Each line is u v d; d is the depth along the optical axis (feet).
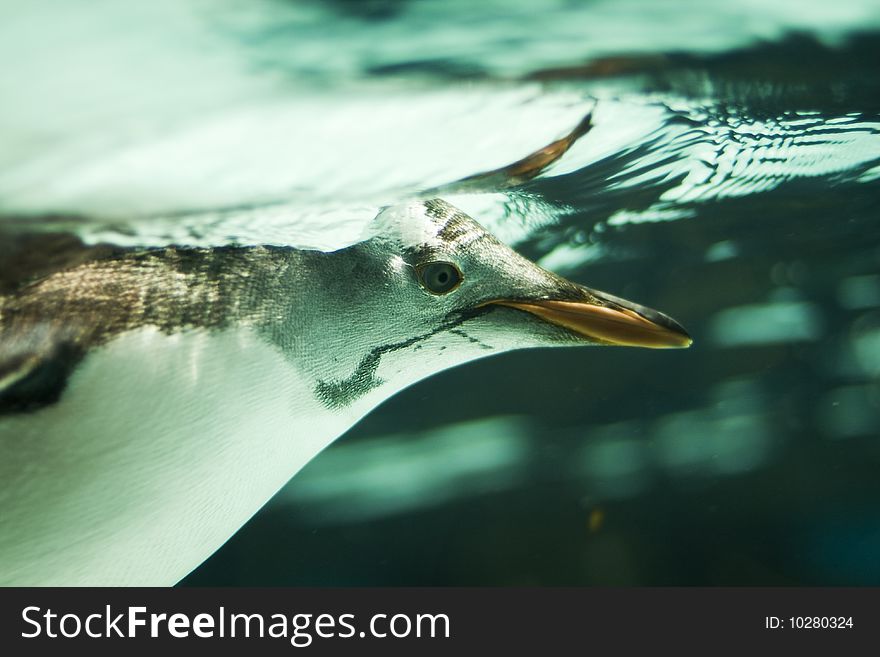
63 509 2.95
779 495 6.51
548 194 3.33
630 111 3.13
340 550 6.07
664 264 4.29
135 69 2.84
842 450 6.73
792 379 6.05
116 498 2.96
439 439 5.90
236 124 2.92
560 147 3.16
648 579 6.07
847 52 3.09
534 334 3.15
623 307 3.16
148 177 2.97
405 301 3.13
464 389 5.73
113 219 3.02
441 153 3.07
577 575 6.01
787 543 6.43
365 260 3.13
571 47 2.97
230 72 2.86
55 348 2.97
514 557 6.05
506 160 3.14
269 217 3.09
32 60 2.81
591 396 5.93
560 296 3.15
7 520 2.93
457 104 3.00
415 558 6.07
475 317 3.15
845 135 3.34
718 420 6.28
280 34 2.84
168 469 2.98
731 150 3.34
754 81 3.12
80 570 2.98
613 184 3.38
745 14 2.98
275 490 3.10
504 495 6.24
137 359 2.98
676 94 3.11
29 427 2.93
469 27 2.91
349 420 3.15
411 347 3.15
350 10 2.85
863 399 6.24
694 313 4.89
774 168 3.46
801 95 3.18
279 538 6.01
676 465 6.41
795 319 5.48
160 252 3.06
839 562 6.35
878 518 6.49
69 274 3.03
